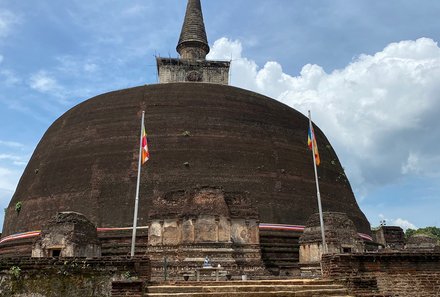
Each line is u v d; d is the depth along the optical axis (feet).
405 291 64.39
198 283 59.67
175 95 125.18
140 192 106.42
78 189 110.22
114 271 60.70
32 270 60.54
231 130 118.73
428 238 137.90
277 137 123.54
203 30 172.65
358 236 94.84
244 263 86.99
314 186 119.03
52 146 124.88
